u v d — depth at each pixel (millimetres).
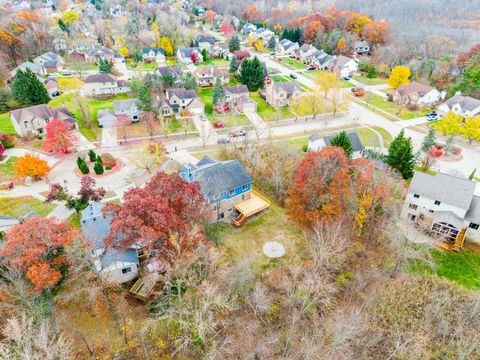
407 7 187875
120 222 28109
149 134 75312
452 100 86312
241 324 33312
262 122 83312
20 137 71500
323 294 35562
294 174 49406
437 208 44719
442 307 35062
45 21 148750
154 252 35438
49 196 48188
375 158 61750
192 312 31688
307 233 44531
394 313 35438
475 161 66812
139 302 35000
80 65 114875
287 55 149375
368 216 42031
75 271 31734
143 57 130750
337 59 124625
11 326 26141
